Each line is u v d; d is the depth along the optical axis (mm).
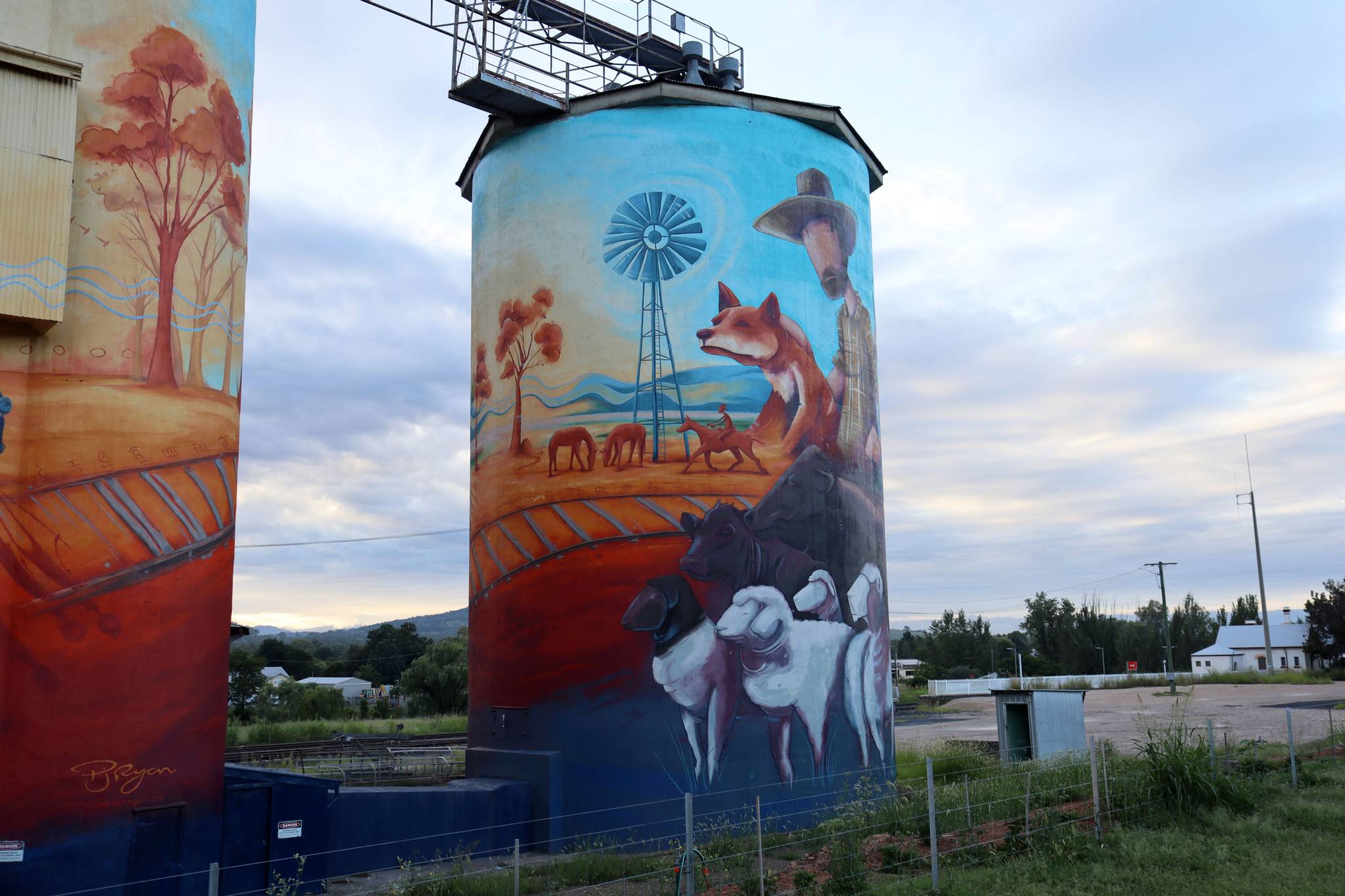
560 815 19328
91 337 14141
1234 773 20953
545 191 21781
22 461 13625
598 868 16406
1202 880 13773
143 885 13633
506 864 17422
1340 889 13047
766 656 20047
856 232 23484
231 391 15617
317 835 15680
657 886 14734
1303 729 35188
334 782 16312
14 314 13141
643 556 19938
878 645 22234
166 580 14375
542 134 22094
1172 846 15508
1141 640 105500
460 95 21062
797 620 20516
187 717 14375
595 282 21016
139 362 14453
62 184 13609
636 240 21062
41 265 13367
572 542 20266
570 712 19719
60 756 13266
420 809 17547
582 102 21797
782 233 21812
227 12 16047
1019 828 16672
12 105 13312
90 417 14008
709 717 19500
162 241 14836
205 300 15250
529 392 21234
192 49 15398
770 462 20766
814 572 20922
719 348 20766
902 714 54750
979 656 118688
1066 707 26891
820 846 17438
